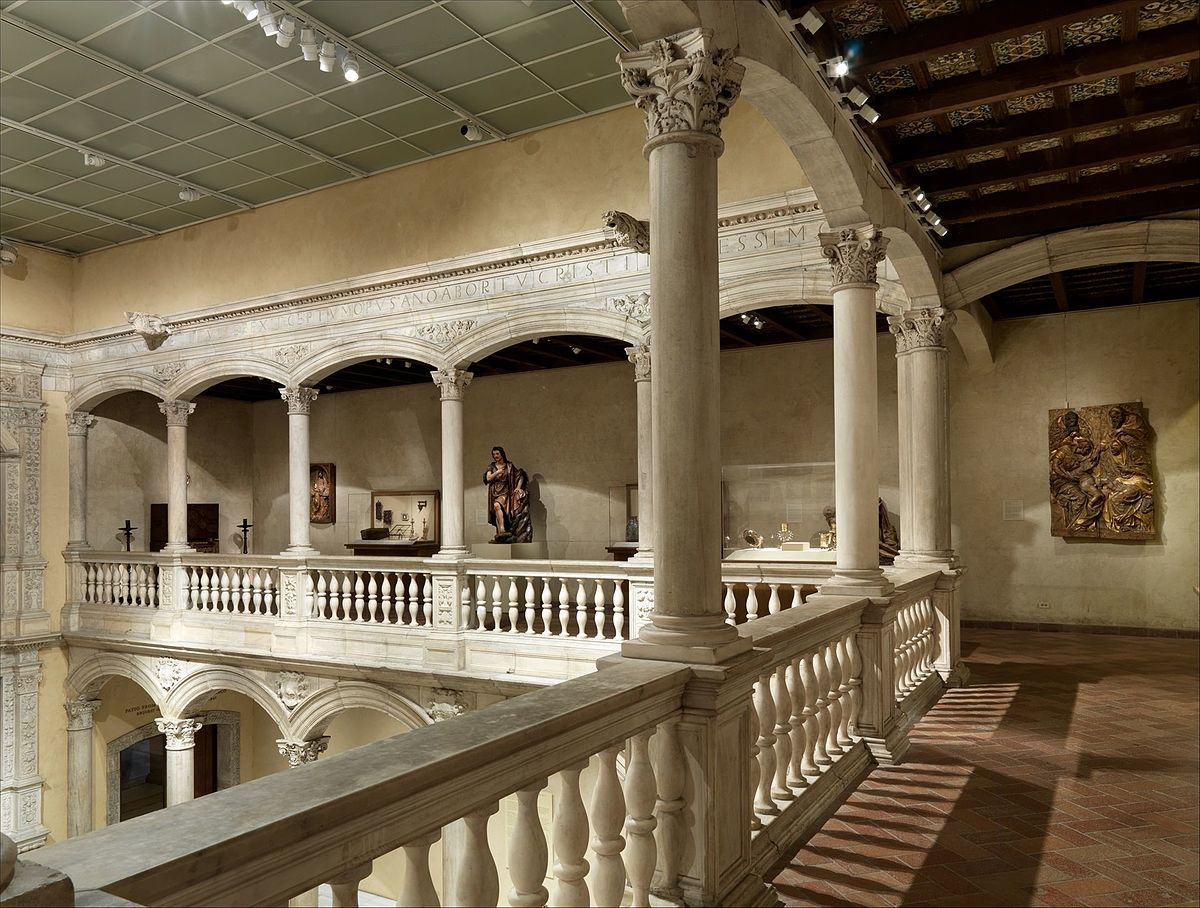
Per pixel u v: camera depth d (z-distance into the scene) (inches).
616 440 660.7
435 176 498.0
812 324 557.3
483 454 713.0
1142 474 526.6
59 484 656.4
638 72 171.8
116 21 355.9
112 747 671.8
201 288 593.6
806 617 213.2
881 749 251.9
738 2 185.6
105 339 639.1
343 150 485.1
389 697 475.5
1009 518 561.6
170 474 601.0
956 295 396.2
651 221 169.6
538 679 427.5
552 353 628.7
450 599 459.8
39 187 531.8
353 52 373.4
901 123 286.0
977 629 558.9
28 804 616.4
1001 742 275.1
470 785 103.1
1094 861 181.9
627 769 143.3
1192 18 236.7
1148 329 531.2
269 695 522.6
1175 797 221.9
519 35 367.2
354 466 774.5
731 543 608.4
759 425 607.2
